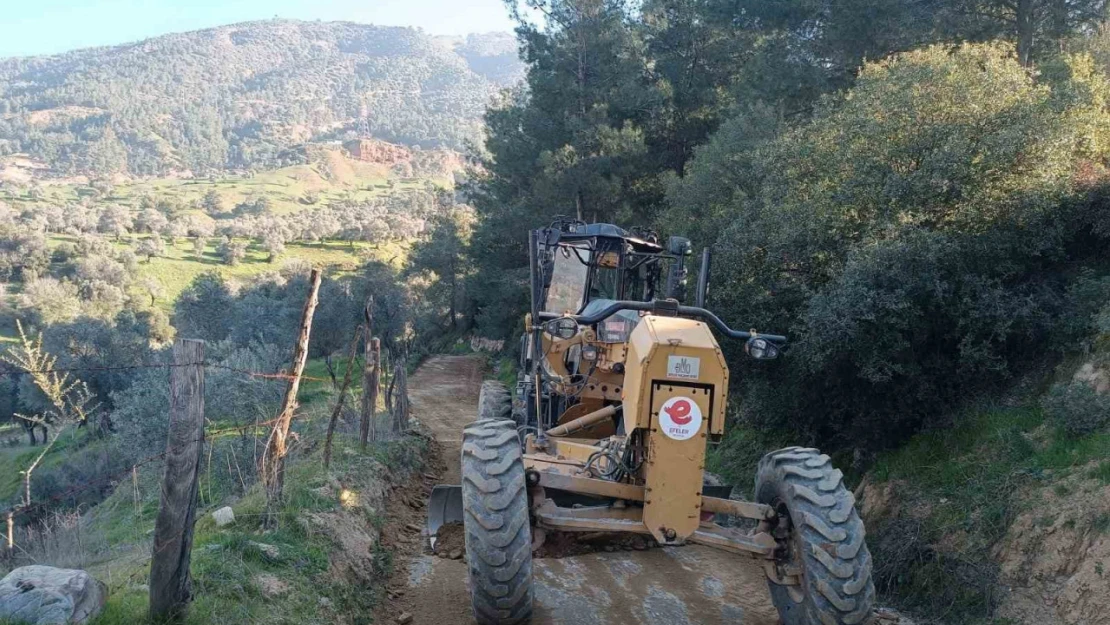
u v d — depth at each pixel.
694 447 4.79
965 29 19.09
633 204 25.98
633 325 6.68
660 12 26.67
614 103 25.64
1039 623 5.55
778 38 21.72
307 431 11.60
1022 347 8.30
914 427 8.63
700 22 25.61
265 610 4.84
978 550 6.43
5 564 6.59
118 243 118.81
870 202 8.66
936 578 6.60
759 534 5.20
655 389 4.77
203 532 6.00
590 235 8.54
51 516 9.22
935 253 7.61
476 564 4.71
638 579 6.71
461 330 49.91
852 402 8.84
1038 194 8.06
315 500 6.98
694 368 4.79
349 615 5.54
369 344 10.02
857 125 8.83
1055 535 5.89
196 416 4.39
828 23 20.33
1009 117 8.15
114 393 16.89
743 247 9.35
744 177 12.61
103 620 4.17
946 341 8.51
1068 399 6.82
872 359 7.83
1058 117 8.34
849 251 8.24
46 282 72.56
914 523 7.20
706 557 7.33
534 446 6.50
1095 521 5.66
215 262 111.06
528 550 4.75
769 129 13.25
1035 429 7.25
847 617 4.61
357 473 8.44
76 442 22.02
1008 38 19.05
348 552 6.38
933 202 8.35
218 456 11.09
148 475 12.60
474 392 24.09
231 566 5.17
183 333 39.38
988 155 8.06
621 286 8.71
